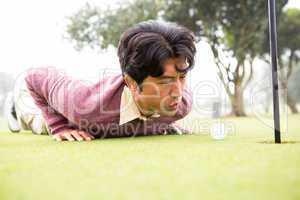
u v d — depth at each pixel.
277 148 0.91
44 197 0.52
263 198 0.49
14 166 0.73
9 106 1.79
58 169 0.69
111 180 0.59
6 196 0.53
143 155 0.83
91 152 0.90
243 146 0.95
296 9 5.09
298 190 0.52
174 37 0.99
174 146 0.99
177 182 0.57
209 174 0.62
